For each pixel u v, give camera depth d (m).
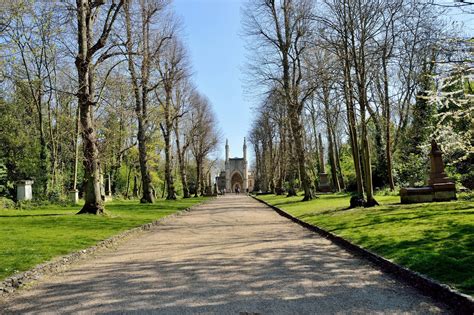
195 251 10.52
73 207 28.92
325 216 17.23
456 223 10.73
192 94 52.50
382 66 23.78
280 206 27.98
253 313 5.23
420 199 18.73
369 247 9.26
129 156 50.25
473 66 9.70
